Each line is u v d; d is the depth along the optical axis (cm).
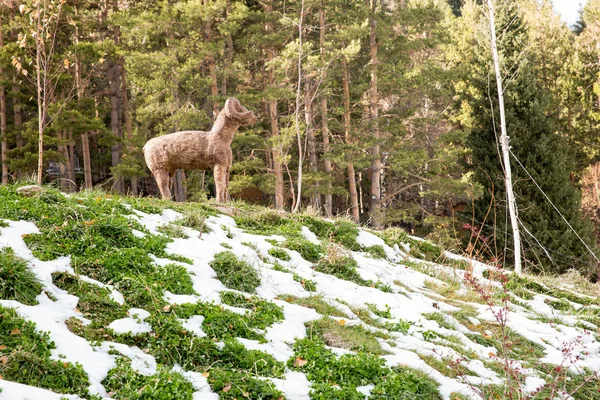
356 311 745
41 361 446
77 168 3497
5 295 531
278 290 756
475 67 2573
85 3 2628
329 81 2586
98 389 446
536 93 2411
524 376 653
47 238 680
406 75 2517
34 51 2169
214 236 903
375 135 2606
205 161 1125
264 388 488
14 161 2142
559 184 2262
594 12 3322
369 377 559
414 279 988
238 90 2592
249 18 2634
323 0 2483
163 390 457
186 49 2398
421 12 2558
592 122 2959
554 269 2161
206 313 605
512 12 2448
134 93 3067
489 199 2356
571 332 851
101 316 558
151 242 759
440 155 2503
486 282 1062
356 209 2550
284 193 2792
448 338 726
